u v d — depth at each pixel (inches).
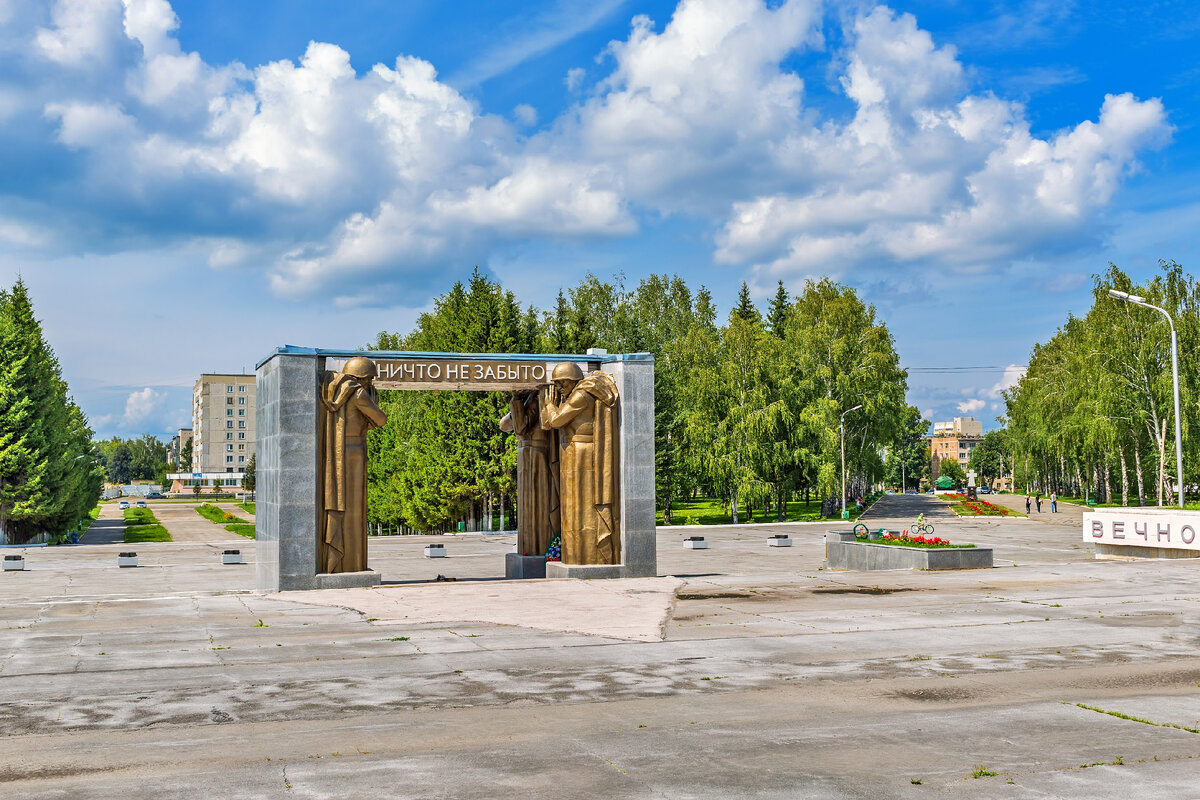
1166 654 509.4
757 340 2556.6
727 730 359.6
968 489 3900.1
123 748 341.7
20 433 2041.1
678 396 2559.1
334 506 855.7
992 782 294.2
